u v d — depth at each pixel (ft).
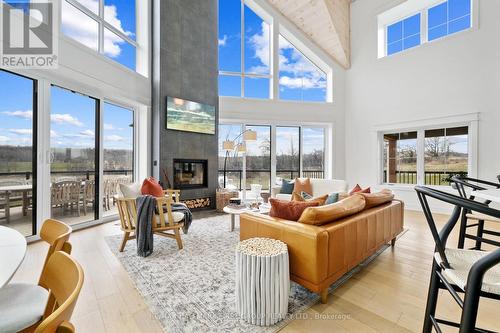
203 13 17.21
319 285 5.33
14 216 9.39
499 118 13.69
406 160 17.74
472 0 14.65
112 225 12.50
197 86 16.69
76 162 11.66
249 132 14.64
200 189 16.65
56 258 2.70
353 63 20.56
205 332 4.66
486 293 2.29
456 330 4.68
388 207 8.52
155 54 15.14
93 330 4.73
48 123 10.25
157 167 14.88
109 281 6.66
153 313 5.24
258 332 4.67
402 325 4.89
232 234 11.09
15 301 3.25
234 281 6.66
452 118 15.21
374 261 8.07
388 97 18.34
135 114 15.20
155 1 15.19
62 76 10.68
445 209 15.38
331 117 20.95
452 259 3.07
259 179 20.36
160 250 9.02
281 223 6.08
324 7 18.08
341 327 4.84
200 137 16.76
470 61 14.65
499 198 3.25
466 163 15.12
